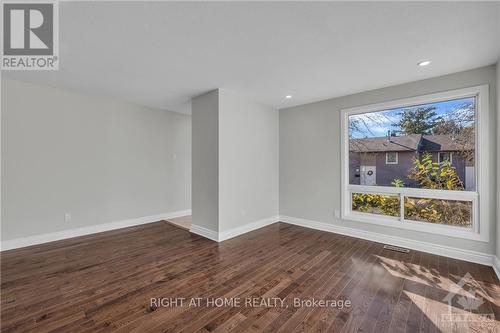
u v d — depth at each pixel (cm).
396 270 252
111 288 215
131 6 163
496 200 255
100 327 164
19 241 317
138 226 432
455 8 166
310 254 297
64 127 356
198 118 383
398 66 265
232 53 236
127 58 246
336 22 184
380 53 235
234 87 340
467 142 285
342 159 380
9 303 192
